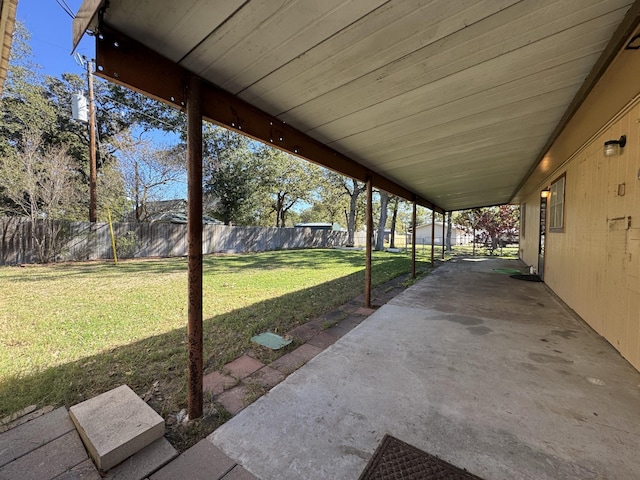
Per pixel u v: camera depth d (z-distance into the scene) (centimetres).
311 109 233
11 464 138
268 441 154
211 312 399
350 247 2083
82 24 128
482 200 944
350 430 162
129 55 145
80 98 990
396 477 131
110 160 1341
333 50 158
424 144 330
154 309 411
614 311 270
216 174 1641
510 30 150
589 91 215
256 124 230
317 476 132
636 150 236
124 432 147
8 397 194
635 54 167
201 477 133
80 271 776
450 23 142
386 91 207
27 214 1029
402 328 329
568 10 137
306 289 562
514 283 611
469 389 201
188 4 120
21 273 735
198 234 176
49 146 1140
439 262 1061
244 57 161
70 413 168
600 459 139
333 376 221
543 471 133
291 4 123
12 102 1079
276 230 1744
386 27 142
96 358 255
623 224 255
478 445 149
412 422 168
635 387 201
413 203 696
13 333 314
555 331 316
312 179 1966
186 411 182
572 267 404
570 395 192
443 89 210
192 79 174
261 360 255
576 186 390
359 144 325
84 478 131
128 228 1095
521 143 349
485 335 305
